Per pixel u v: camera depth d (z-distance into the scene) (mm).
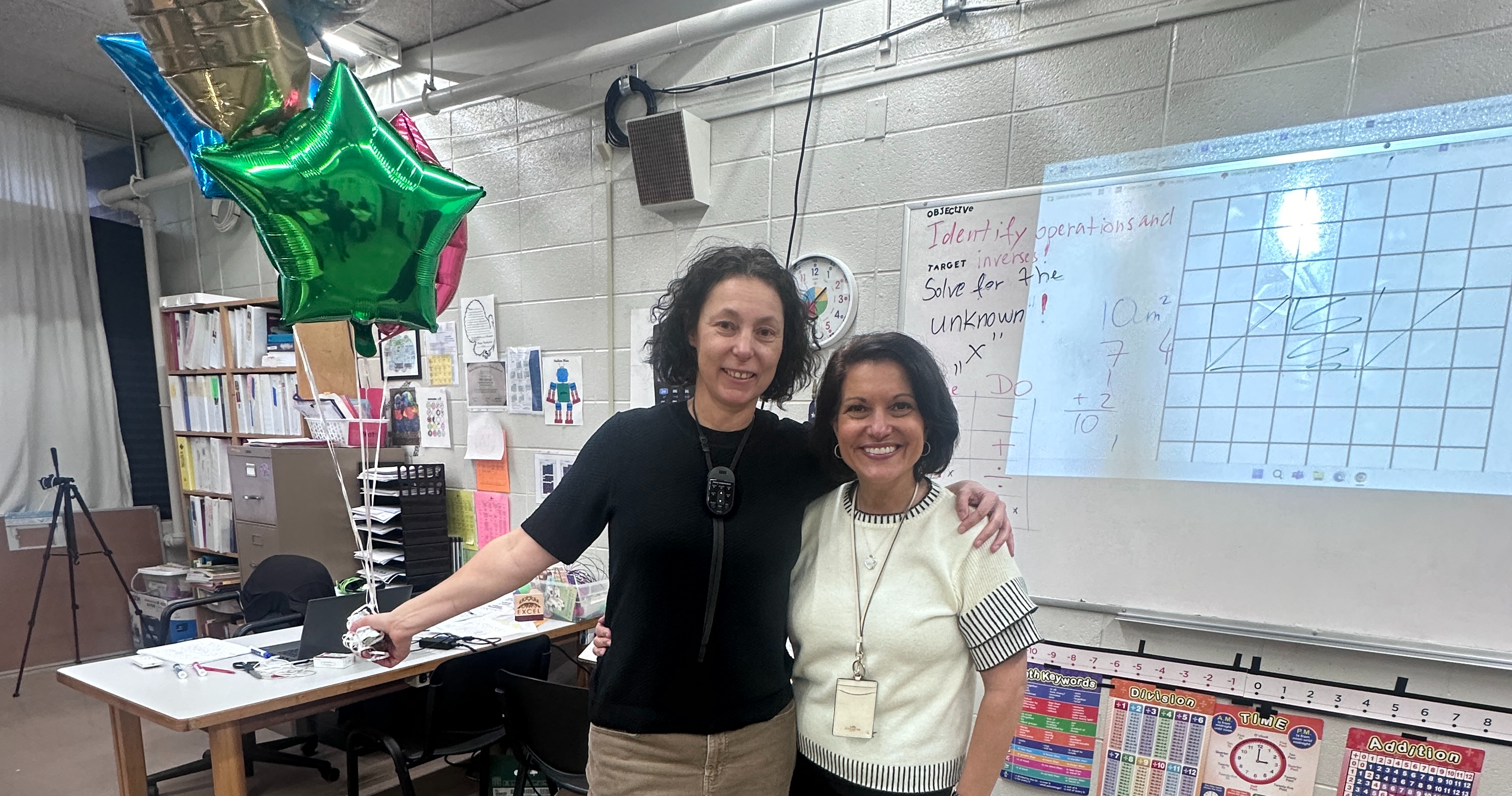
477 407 2676
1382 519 1430
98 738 2582
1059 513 1726
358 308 1380
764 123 2057
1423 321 1385
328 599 1837
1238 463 1546
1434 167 1362
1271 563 1526
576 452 2477
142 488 3768
